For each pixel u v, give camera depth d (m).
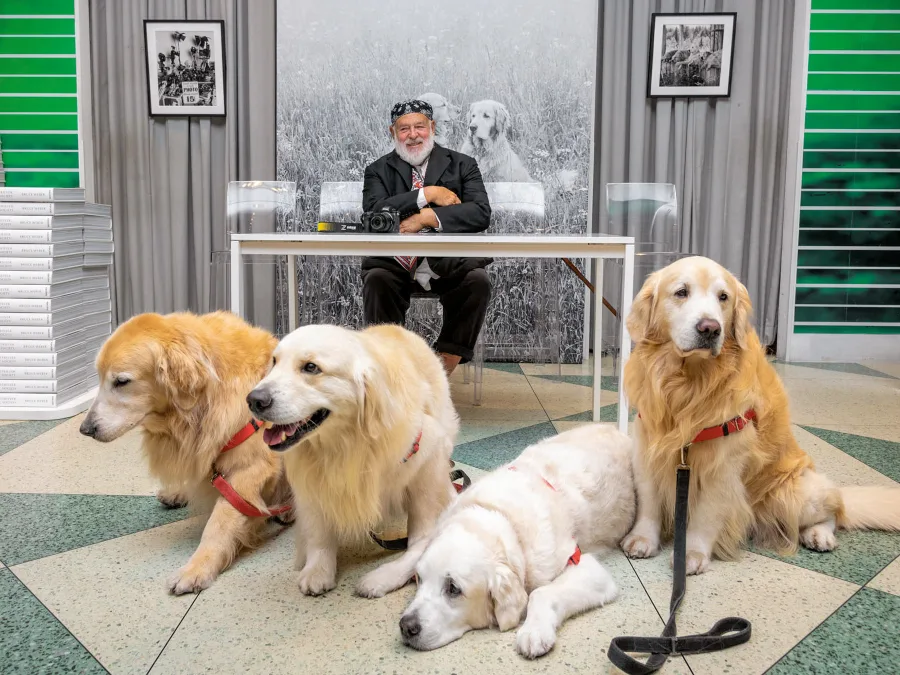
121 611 1.46
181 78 4.84
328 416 1.46
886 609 1.47
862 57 4.77
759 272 5.12
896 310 4.96
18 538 1.85
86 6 4.74
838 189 4.88
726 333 1.64
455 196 3.82
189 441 1.75
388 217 3.05
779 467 1.80
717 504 1.71
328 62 4.91
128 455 2.60
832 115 4.83
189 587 1.54
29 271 3.11
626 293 2.64
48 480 2.32
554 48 4.91
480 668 1.24
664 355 1.70
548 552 1.45
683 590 1.47
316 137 4.97
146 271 5.03
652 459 1.74
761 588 1.58
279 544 1.84
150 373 1.71
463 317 3.46
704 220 5.09
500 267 5.04
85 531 1.90
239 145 4.97
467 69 4.94
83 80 4.71
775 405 1.79
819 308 4.99
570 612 1.40
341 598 1.53
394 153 4.11
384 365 1.56
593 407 3.30
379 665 1.25
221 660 1.27
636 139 4.95
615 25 4.88
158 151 4.94
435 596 1.33
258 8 4.85
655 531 1.79
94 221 3.55
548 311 4.68
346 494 1.52
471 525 1.40
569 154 5.01
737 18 4.81
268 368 1.77
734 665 1.25
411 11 4.89
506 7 4.88
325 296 5.03
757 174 4.99
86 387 3.53
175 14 4.82
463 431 2.99
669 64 4.85
